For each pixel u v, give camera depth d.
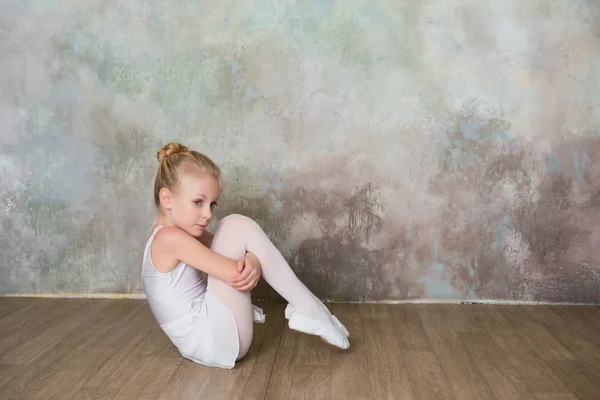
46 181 2.99
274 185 2.93
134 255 3.02
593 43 2.79
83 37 2.90
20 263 3.05
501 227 2.91
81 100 2.94
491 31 2.80
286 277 2.23
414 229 2.92
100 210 3.00
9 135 2.97
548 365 2.24
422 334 2.56
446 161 2.88
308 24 2.83
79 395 2.01
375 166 2.89
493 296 2.95
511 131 2.85
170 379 2.13
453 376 2.15
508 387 2.07
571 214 2.88
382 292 2.97
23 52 2.93
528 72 2.82
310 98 2.87
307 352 2.37
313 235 2.95
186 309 2.23
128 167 2.96
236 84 2.88
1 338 2.51
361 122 2.87
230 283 2.15
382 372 2.19
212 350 2.20
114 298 3.04
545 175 2.87
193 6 2.85
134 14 2.88
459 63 2.82
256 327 2.64
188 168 2.19
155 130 2.94
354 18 2.81
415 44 2.82
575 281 2.92
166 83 2.90
